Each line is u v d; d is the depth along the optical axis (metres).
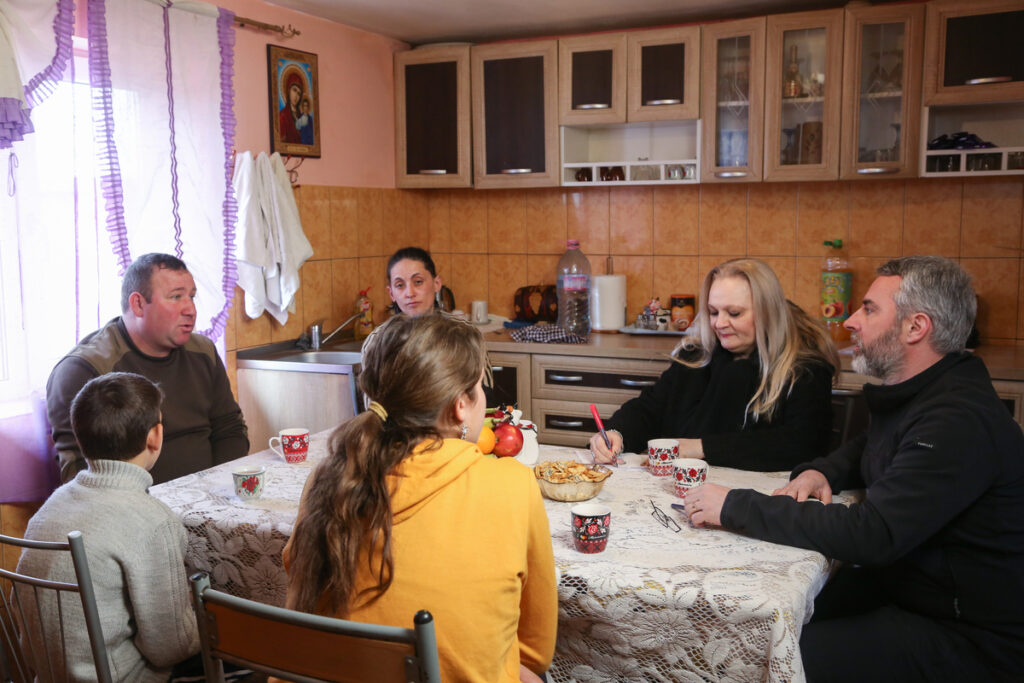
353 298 4.04
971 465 1.50
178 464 2.52
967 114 3.45
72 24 2.57
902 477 1.52
